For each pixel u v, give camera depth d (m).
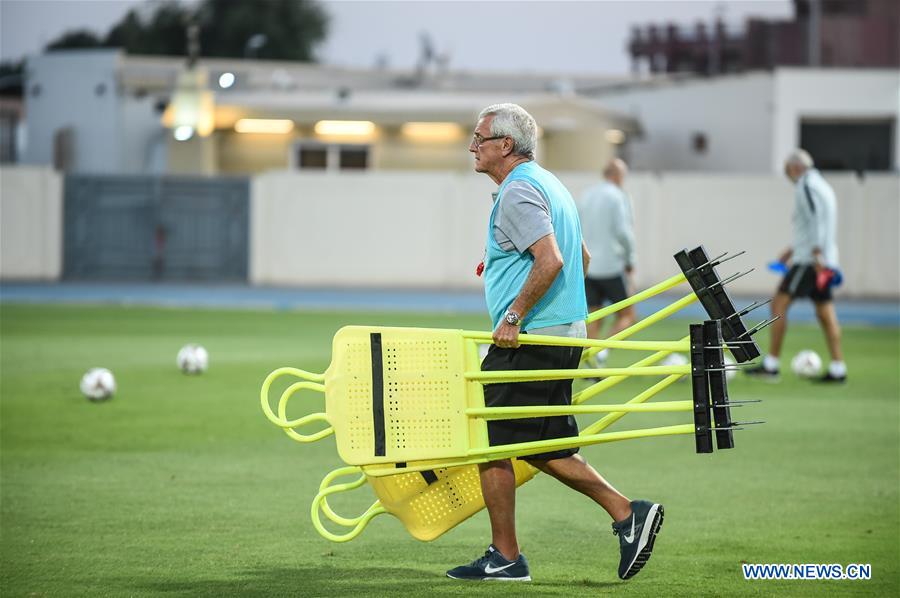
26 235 118.75
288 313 91.75
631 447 40.28
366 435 23.23
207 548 26.75
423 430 23.14
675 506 31.55
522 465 24.50
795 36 152.75
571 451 23.97
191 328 79.38
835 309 101.31
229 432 41.84
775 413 47.12
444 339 23.06
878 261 111.94
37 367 58.84
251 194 118.00
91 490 32.62
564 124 137.12
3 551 26.34
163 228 118.81
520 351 23.38
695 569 25.39
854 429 43.62
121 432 41.50
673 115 150.25
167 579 24.19
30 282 117.50
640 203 114.00
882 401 50.41
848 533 28.72
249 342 71.00
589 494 24.02
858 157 143.12
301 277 117.44
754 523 29.70
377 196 116.06
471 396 23.28
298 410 46.81
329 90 151.50
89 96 153.00
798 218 54.81
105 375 48.41
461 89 180.25
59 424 42.94
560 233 23.58
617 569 25.33
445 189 115.44
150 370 58.16
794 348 71.38
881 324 90.12
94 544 27.00
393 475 24.53
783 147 138.88
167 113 132.25
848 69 138.25
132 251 119.50
